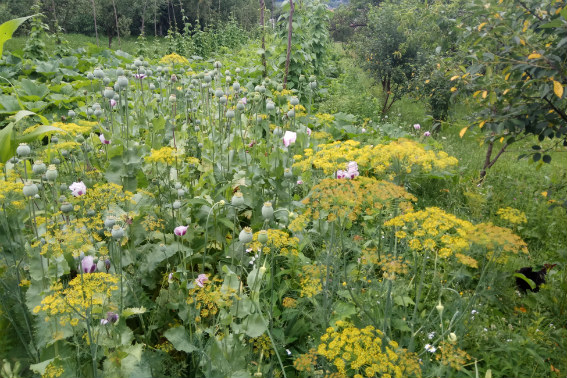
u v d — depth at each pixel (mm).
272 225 2961
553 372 2227
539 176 5434
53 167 2086
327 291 2271
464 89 3584
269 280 2422
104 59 10531
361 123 7281
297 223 2246
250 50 15633
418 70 8430
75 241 1864
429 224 1984
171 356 2115
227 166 3365
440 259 2871
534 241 3875
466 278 2752
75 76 8625
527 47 2777
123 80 3174
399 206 2152
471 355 2281
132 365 1703
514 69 2787
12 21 2182
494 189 4785
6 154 2035
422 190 4645
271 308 2209
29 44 10328
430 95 7633
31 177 2781
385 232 3035
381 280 2539
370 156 2373
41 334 1830
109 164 3166
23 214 2223
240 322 2031
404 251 2814
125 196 2434
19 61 9508
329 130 5820
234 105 4074
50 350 1793
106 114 3732
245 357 1957
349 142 2523
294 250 2506
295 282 2588
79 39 24125
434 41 5629
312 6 9188
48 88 6879
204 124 4094
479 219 3756
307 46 7777
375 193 2121
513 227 3719
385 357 1680
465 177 4938
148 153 3250
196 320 1975
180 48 16344
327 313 2217
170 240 2561
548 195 3713
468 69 3068
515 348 2279
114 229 1874
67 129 2725
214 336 1906
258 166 3408
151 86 4527
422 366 1960
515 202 4488
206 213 2762
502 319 2664
